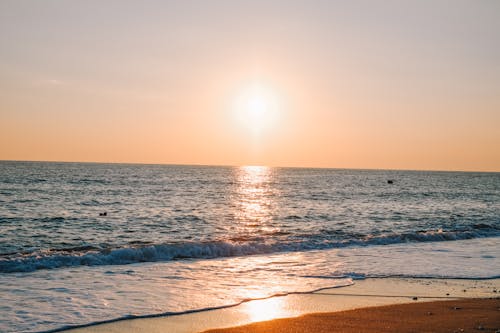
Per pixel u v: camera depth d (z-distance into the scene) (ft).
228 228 107.45
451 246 80.59
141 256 65.05
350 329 35.22
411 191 277.64
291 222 120.26
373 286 50.42
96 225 108.58
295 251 74.02
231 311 40.40
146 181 342.64
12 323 35.99
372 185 356.38
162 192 229.86
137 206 155.84
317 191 266.77
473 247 79.56
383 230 105.81
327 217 131.64
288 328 35.60
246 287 48.96
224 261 64.34
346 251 73.97
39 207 147.13
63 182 294.87
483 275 56.49
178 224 112.68
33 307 40.19
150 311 39.96
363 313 39.70
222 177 495.41
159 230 102.32
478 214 144.97
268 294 46.19
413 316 38.70
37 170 520.42
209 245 70.03
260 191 261.24
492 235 97.71
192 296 44.96
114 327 35.94
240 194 231.09
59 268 57.47
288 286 49.73
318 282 51.83
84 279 51.39
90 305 41.22
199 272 56.54
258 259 66.28
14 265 56.18
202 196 211.00
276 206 166.30
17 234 93.76
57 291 45.75
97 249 69.05
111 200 176.76
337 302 43.80
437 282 52.65
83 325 36.14
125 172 550.77
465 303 43.42
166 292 46.29
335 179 494.18
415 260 65.92
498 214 145.89
